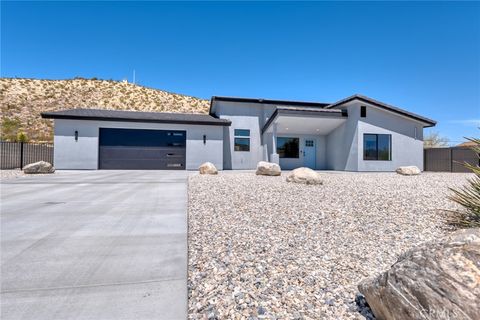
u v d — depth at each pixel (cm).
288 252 271
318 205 490
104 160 1462
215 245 288
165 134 1549
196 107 4097
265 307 176
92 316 159
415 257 151
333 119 1590
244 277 216
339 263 246
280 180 897
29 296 180
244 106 1762
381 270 233
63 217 397
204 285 203
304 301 184
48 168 1135
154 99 4034
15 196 571
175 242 292
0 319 155
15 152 1345
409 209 462
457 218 383
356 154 1519
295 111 1495
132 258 247
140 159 1511
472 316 118
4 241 289
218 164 1600
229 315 166
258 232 334
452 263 135
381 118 1557
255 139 1767
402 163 1577
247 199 544
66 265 230
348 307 178
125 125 1485
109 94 3859
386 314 152
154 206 477
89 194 602
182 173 1219
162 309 169
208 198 554
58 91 3550
